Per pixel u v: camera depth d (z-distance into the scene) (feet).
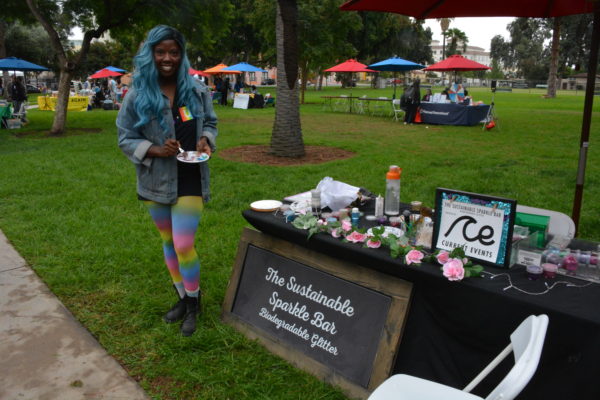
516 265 7.51
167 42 8.93
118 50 181.78
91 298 12.05
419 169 26.96
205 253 14.79
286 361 9.30
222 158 30.78
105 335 10.37
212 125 10.16
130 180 24.58
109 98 89.30
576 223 13.58
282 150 31.22
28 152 33.09
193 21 48.47
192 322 10.43
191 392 8.61
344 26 83.46
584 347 6.03
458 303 7.45
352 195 10.68
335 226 8.91
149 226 17.30
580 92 182.29
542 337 5.29
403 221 9.25
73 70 43.32
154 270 13.55
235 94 80.84
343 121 58.13
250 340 10.00
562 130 46.75
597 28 12.02
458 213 7.73
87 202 20.47
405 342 8.26
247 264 10.71
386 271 8.46
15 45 150.30
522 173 26.09
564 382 6.30
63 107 43.29
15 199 21.07
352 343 8.55
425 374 7.95
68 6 44.88
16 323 10.88
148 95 9.02
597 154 32.01
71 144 37.01
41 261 14.20
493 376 7.34
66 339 10.23
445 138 41.37
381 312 8.34
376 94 134.41
